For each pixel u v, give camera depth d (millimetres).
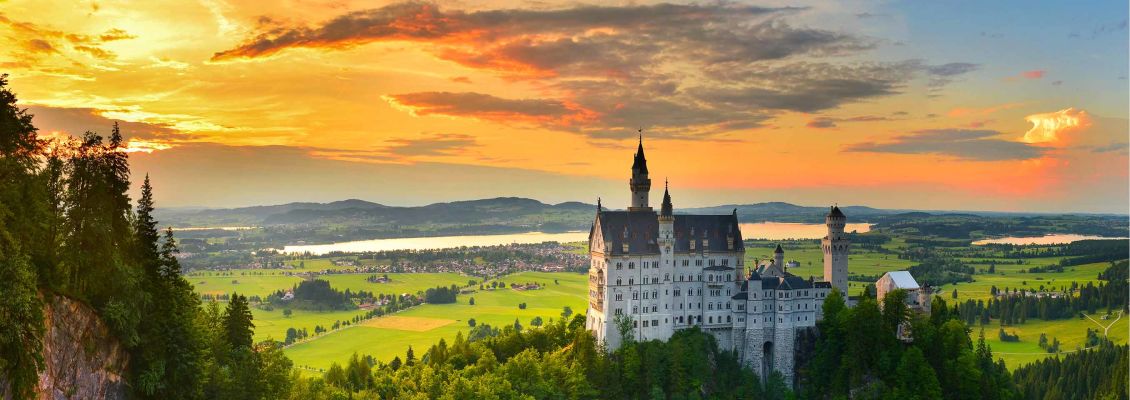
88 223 135125
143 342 139750
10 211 112875
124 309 133875
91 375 128625
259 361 176750
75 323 127375
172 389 143375
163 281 147500
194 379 145750
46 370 120188
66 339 125000
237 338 176500
